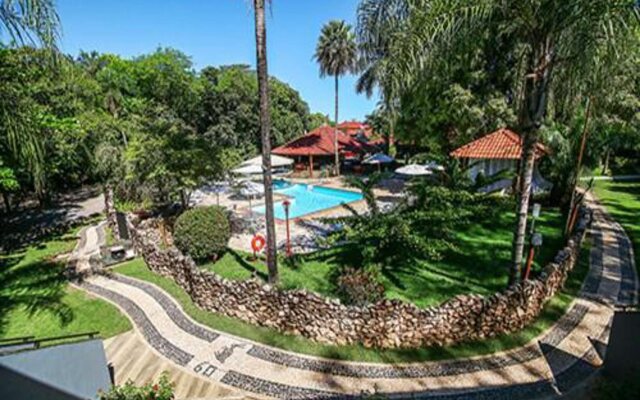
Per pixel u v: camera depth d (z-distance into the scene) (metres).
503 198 10.94
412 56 7.50
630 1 6.10
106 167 17.91
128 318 8.88
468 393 5.96
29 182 16.94
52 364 5.39
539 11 6.78
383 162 30.95
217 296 8.66
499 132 18.66
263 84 7.98
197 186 15.05
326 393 6.10
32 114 8.27
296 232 15.25
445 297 8.77
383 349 7.13
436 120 20.75
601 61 6.89
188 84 40.44
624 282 9.73
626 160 32.88
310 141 35.16
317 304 7.39
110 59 40.03
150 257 11.73
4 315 9.29
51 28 5.27
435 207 10.19
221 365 6.94
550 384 6.12
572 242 10.43
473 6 6.93
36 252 14.28
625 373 5.89
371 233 9.34
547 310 8.31
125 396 5.23
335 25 30.23
